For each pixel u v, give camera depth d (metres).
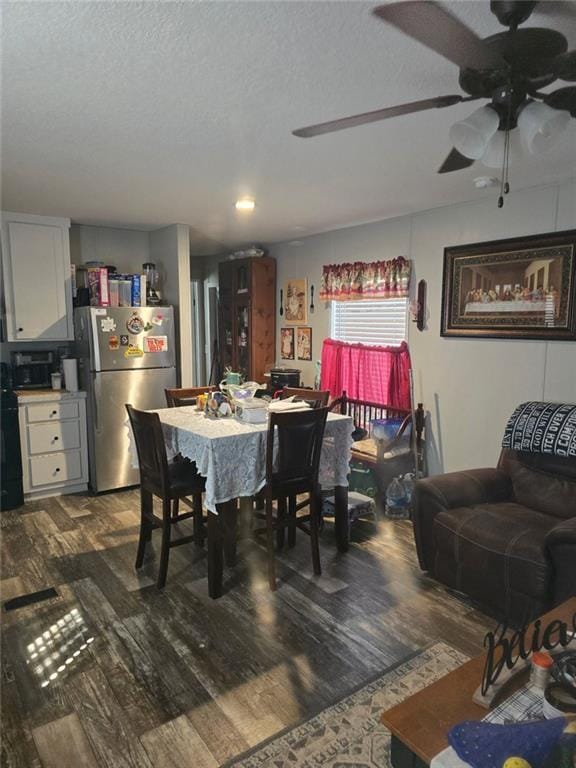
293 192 3.36
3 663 2.15
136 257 4.91
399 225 4.13
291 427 2.70
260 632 2.37
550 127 1.37
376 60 1.64
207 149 2.50
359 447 4.16
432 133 2.28
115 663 2.15
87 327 4.09
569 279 3.06
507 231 3.40
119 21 1.41
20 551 3.19
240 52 1.59
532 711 1.30
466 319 3.67
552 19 1.41
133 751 1.71
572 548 2.13
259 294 5.44
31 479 4.04
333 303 4.88
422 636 2.34
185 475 2.90
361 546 3.29
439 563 2.73
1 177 3.00
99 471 4.19
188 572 2.94
